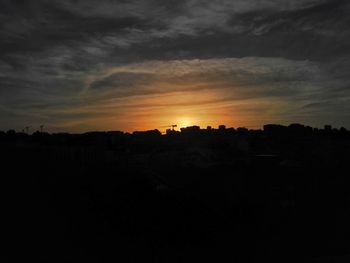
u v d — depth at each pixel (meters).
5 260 11.66
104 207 16.91
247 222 17.89
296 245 15.56
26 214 15.11
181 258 13.77
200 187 22.14
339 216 19.39
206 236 15.96
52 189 17.78
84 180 19.25
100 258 12.87
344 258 14.08
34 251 12.52
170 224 16.48
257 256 14.20
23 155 20.45
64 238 13.84
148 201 18.25
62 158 20.81
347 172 26.86
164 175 23.81
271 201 20.98
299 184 24.05
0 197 16.12
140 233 15.37
